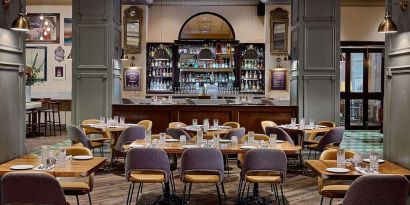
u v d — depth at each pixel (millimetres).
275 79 14117
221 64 14008
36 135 12734
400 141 4777
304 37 9344
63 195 3670
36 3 14586
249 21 14562
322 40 9336
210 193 6316
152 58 14164
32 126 12656
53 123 13398
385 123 5207
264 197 5977
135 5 14133
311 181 7117
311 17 9328
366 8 14414
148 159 4941
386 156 5184
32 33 14633
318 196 6148
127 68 14109
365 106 14898
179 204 5641
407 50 4605
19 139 5539
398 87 4848
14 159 4992
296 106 9273
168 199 5680
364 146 11094
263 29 14547
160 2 14523
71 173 3971
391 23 4895
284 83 14094
